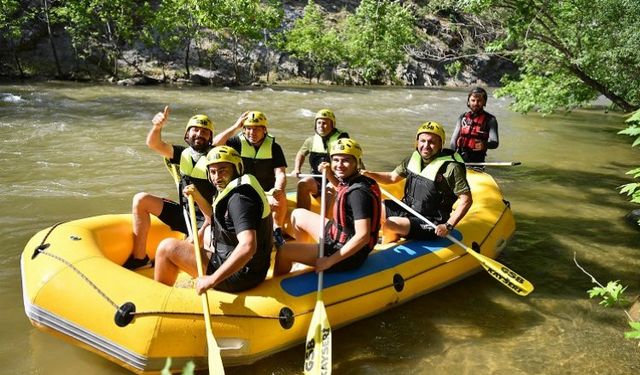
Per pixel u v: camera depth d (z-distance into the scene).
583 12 7.12
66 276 2.78
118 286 2.70
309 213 3.64
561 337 3.17
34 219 4.68
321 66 22.25
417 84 24.12
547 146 9.56
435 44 24.77
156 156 7.18
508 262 4.30
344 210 3.12
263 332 2.76
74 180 5.93
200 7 18.80
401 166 3.99
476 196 4.64
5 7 16.97
